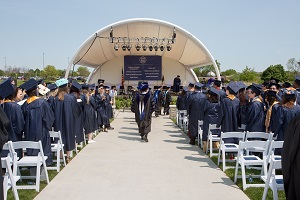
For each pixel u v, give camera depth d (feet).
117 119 60.70
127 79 101.81
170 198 18.37
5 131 13.74
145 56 101.14
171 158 28.27
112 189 19.90
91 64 97.66
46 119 22.35
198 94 34.81
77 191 19.52
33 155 21.93
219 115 27.22
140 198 18.37
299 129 11.39
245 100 29.68
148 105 37.06
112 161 27.20
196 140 37.52
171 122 56.90
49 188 20.07
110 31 74.84
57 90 27.17
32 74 191.52
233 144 25.59
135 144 35.24
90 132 35.76
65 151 27.94
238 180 21.66
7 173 16.79
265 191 16.62
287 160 11.74
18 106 21.20
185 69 107.34
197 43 75.10
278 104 23.29
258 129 26.40
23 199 17.98
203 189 19.93
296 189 11.49
